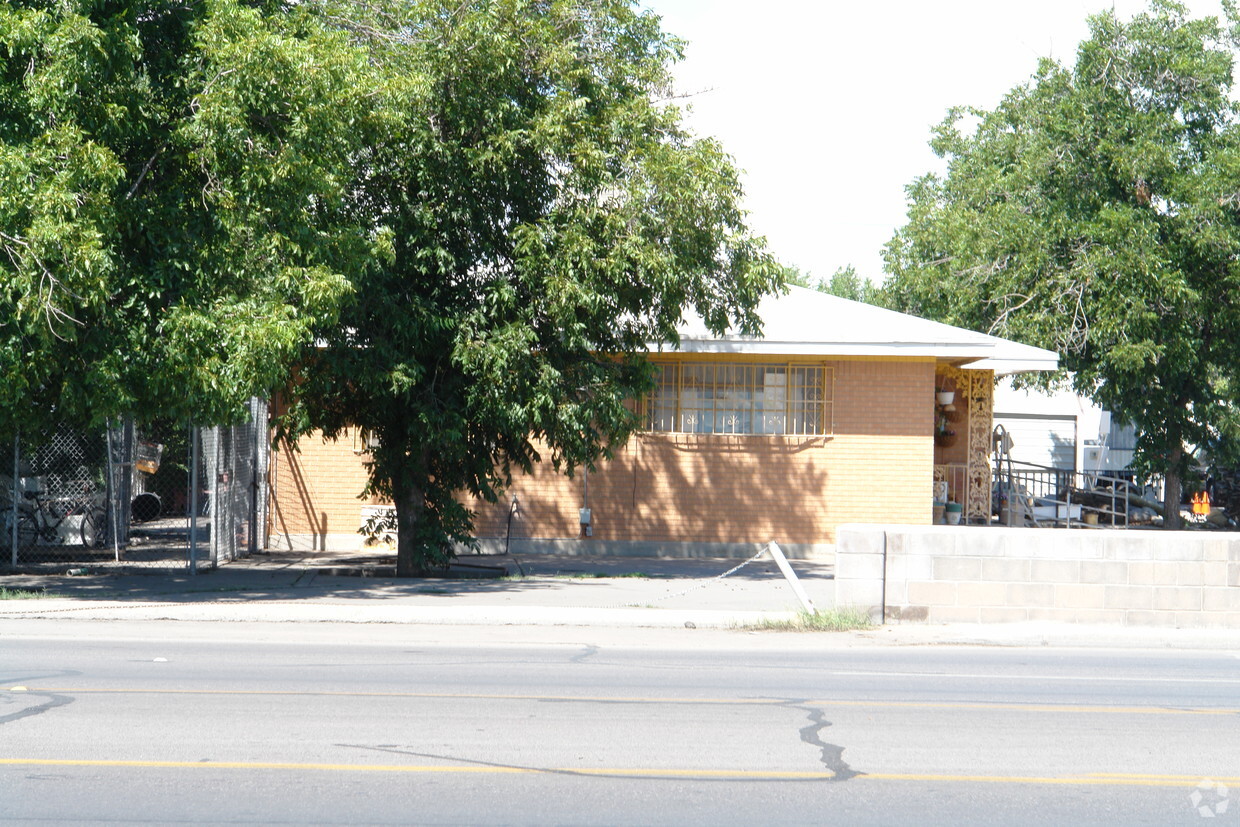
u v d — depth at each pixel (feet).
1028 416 124.67
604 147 53.16
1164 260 89.61
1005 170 111.24
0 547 62.03
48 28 39.14
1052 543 41.98
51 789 19.57
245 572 57.31
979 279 96.73
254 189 42.68
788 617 43.09
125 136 41.57
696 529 69.62
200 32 42.14
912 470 69.15
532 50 52.19
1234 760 23.34
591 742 23.59
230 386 40.81
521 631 41.01
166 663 32.40
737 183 53.31
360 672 31.50
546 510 70.13
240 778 20.42
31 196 37.11
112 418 44.75
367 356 50.96
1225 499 113.70
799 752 23.13
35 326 37.47
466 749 22.81
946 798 20.10
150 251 42.73
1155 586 41.73
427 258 52.54
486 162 51.78
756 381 69.87
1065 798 20.29
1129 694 30.63
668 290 52.29
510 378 52.01
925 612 42.32
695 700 28.35
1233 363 97.96
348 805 18.93
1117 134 95.30
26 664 31.91
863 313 71.46
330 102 43.16
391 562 63.62
